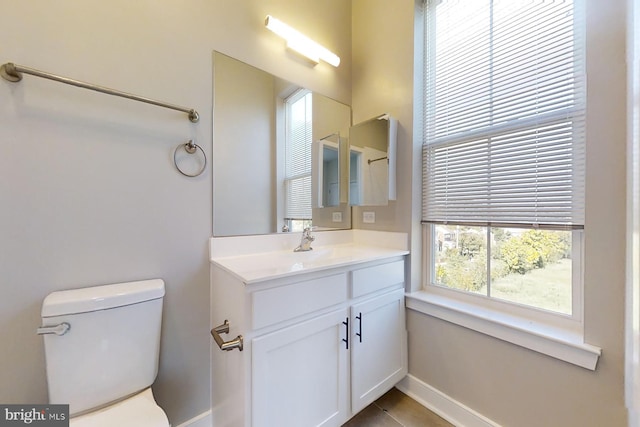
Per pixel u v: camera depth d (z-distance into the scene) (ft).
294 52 5.55
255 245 4.94
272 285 3.45
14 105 3.02
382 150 5.55
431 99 5.40
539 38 3.99
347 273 4.33
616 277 3.10
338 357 4.19
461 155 4.90
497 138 4.42
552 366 3.63
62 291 3.27
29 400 3.13
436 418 4.80
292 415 3.66
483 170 4.59
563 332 3.69
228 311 3.75
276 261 4.42
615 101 3.07
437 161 5.28
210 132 4.42
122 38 3.65
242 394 3.30
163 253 3.99
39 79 3.14
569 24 3.72
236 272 3.51
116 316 3.27
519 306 4.24
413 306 5.24
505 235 4.41
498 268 4.50
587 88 3.27
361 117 6.40
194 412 4.27
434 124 5.33
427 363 5.11
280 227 5.28
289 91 5.46
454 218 5.00
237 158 4.74
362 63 6.39
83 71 3.39
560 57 3.79
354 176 6.24
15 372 3.06
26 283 3.11
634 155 1.26
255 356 3.31
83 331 3.08
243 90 4.82
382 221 5.91
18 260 3.06
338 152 6.31
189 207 4.21
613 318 3.14
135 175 3.76
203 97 4.34
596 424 3.27
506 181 4.31
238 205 4.74
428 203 5.43
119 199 3.64
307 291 3.80
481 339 4.36
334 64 5.95
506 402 4.08
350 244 6.37
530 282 4.15
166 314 4.03
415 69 5.33
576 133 3.62
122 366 3.31
